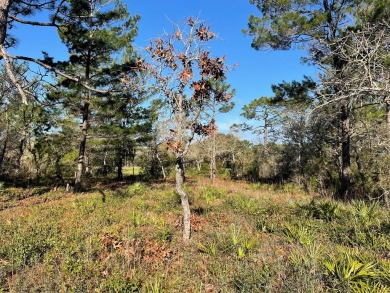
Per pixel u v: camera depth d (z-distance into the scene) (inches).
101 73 657.0
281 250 257.0
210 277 218.4
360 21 508.1
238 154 1524.4
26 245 260.4
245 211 433.4
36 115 833.5
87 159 1299.2
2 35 338.0
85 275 213.5
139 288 201.0
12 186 799.1
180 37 323.6
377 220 310.7
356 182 676.7
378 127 576.1
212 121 336.8
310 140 858.1
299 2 597.0
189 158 1584.6
